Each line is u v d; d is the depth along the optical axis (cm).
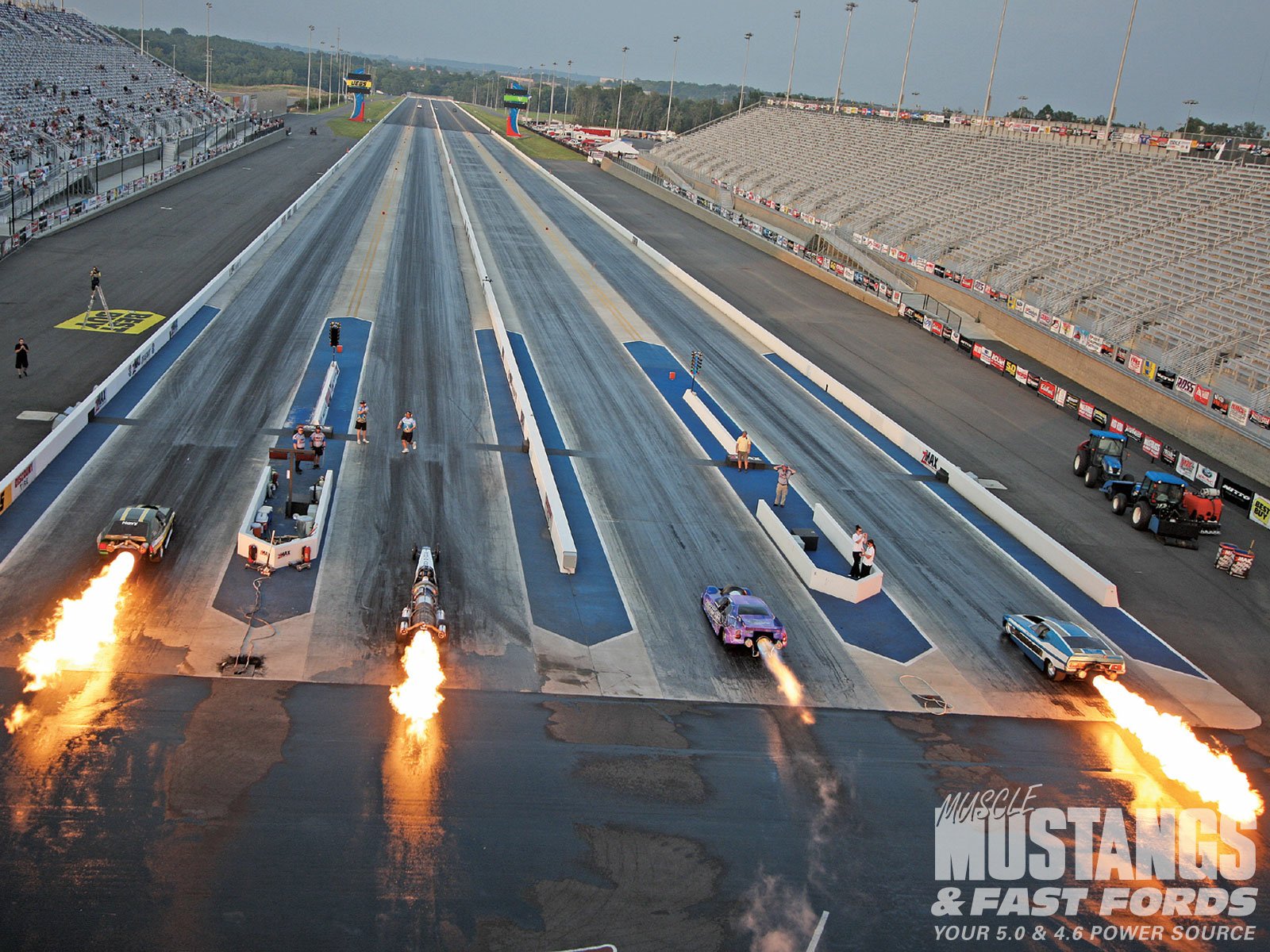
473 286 6756
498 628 2691
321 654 2458
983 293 6731
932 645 2869
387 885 1734
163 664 2344
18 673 2248
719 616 2758
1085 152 8500
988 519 3856
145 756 2005
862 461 4356
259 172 10638
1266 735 2556
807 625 2911
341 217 8569
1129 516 3922
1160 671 2838
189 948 1560
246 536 2850
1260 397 4669
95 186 8206
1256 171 6938
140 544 2750
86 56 13050
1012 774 2273
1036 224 7544
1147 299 5894
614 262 8144
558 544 3123
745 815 2027
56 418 3719
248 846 1788
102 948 1543
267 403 4147
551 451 4066
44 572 2703
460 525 3278
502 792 2019
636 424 4519
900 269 7688
